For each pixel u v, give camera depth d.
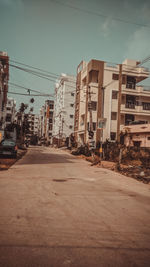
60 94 64.06
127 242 3.15
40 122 115.69
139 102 36.56
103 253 2.79
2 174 9.21
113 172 11.75
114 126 34.88
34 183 7.48
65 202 5.20
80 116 39.00
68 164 14.95
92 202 5.32
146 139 28.17
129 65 35.69
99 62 34.66
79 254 2.74
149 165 14.31
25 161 15.42
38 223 3.75
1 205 4.78
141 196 6.32
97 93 34.50
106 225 3.80
